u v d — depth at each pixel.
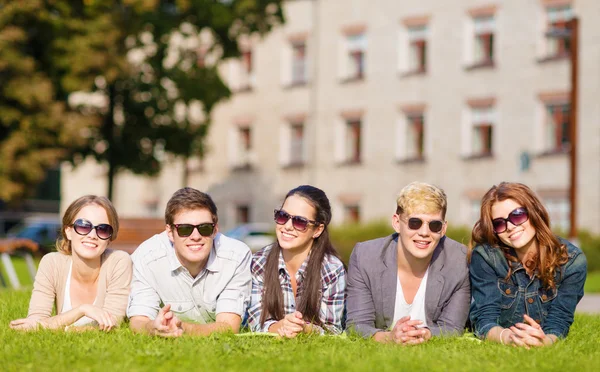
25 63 27.12
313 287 7.35
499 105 34.28
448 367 5.82
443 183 35.81
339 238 33.88
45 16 27.53
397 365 5.82
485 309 7.31
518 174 33.69
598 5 31.61
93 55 27.97
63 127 27.55
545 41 33.16
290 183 41.03
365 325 7.32
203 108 33.44
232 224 43.50
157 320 6.83
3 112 27.03
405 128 37.22
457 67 35.44
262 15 31.88
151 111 33.88
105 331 7.18
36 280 7.68
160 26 30.95
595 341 7.36
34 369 5.65
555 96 32.69
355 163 38.59
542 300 7.30
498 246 7.32
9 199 26.92
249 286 7.50
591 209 31.53
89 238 7.44
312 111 40.16
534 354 6.25
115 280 7.67
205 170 44.88
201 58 33.84
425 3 36.38
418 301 7.39
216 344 6.48
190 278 7.33
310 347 6.49
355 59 38.91
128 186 48.12
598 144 31.45
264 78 42.19
